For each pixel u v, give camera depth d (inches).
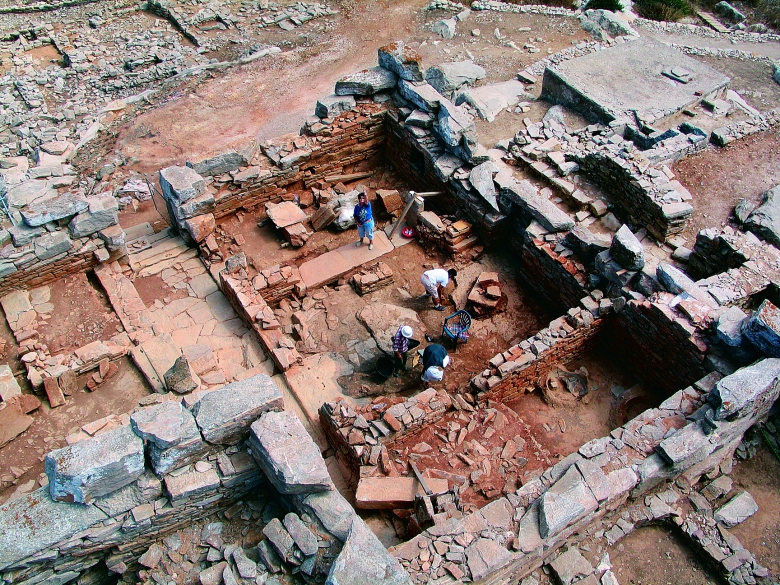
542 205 509.0
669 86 629.6
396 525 372.5
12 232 473.1
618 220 519.8
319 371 469.7
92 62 820.6
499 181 543.5
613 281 459.2
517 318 516.7
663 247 493.4
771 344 370.9
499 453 402.0
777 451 390.3
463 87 687.7
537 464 399.2
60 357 440.8
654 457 353.1
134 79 788.6
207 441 297.3
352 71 792.9
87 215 488.4
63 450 271.6
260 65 808.9
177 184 522.6
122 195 629.6
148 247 554.3
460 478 382.3
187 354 458.3
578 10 879.7
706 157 562.3
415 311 522.6
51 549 273.4
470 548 311.3
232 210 579.5
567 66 653.3
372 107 619.5
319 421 437.1
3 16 901.2
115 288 501.7
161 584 301.9
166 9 909.8
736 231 466.3
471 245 563.2
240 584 283.9
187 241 556.7
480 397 431.5
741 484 379.9
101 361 443.8
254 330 485.1
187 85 775.1
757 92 684.7
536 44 792.9
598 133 583.2
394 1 924.6
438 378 444.8
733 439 383.2
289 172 592.4
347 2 933.2
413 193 559.8
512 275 548.4
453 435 410.0
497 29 824.9
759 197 526.9
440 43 805.2
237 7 930.1
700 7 966.4
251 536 318.0
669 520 362.0
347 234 581.6
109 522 286.5
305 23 903.7
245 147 569.9
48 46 862.5
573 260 486.6
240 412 297.3
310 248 565.3
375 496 366.6
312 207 610.5
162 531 311.7
